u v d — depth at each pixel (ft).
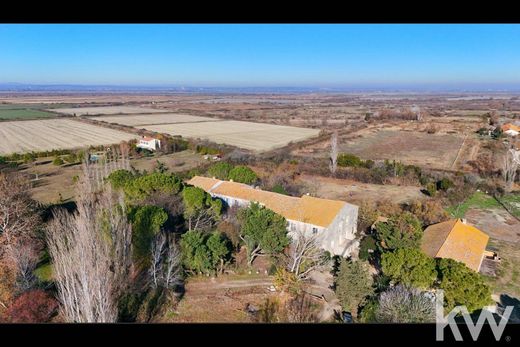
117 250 89.15
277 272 98.22
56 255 75.87
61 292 77.82
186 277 102.94
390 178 210.79
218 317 86.17
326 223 119.44
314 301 92.99
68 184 199.82
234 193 148.97
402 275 89.97
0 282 85.05
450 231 116.57
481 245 115.55
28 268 90.53
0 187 120.78
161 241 101.71
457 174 214.28
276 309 89.10
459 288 82.28
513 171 192.95
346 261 95.71
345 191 193.06
